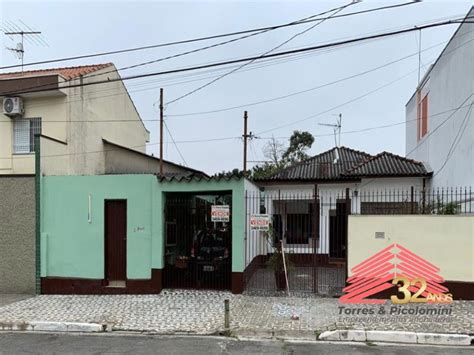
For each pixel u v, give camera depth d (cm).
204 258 1084
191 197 1159
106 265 1054
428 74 1653
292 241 1563
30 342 693
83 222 1052
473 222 927
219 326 762
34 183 1066
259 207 1495
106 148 1717
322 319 788
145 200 1041
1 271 1063
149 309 884
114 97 1812
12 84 1349
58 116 1390
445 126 1388
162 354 617
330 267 1474
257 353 621
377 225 970
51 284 1050
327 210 1558
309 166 1867
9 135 1408
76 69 1639
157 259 1033
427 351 635
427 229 947
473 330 707
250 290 1046
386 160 1722
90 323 781
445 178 1383
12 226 1066
